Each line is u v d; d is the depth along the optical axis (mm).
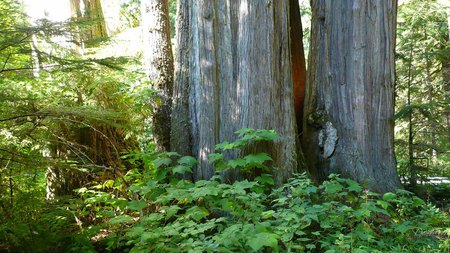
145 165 6344
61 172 6164
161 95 7504
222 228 4055
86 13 5578
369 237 4055
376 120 6551
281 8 5770
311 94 6852
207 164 5691
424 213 4730
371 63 6508
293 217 3812
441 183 7895
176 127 6199
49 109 4719
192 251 3363
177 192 4289
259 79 5516
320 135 6629
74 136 6492
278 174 5465
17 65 5797
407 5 9281
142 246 3711
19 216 4469
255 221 3832
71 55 5863
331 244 4285
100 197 5426
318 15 6781
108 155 6961
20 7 6363
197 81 5895
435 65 11352
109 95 7105
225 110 5660
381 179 6391
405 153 7855
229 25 5625
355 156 6418
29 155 4602
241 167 5297
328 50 6664
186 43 6262
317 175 6562
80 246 4688
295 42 7527
